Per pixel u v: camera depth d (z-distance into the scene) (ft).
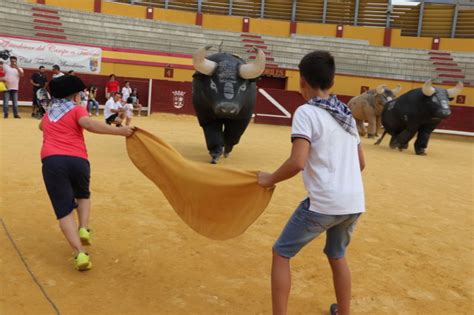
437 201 21.91
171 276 11.33
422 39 101.65
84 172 11.56
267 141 42.57
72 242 11.10
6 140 30.22
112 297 10.02
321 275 11.95
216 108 25.77
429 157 40.91
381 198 21.59
